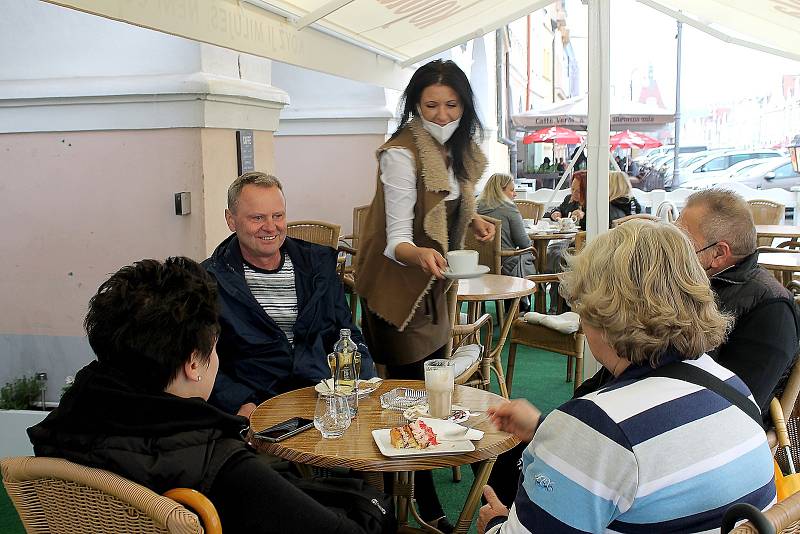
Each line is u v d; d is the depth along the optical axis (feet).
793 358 6.57
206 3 6.70
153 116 11.80
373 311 8.45
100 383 4.24
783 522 3.03
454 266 7.66
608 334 4.05
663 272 3.99
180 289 4.47
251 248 8.31
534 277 13.97
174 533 3.78
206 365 4.62
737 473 3.73
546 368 16.43
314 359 8.29
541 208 27.12
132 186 12.17
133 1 5.57
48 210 12.48
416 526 8.96
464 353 11.48
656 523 3.64
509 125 51.65
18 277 12.78
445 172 8.04
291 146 24.29
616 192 19.97
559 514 3.70
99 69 11.94
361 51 11.68
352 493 5.24
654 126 41.57
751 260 6.70
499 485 7.66
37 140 12.29
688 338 3.95
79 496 4.15
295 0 8.57
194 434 4.27
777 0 10.85
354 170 24.06
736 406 3.89
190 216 12.05
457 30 13.37
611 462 3.63
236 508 4.27
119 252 12.39
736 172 48.60
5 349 13.01
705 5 12.66
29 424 10.82
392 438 5.93
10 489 4.29
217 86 11.77
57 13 11.85
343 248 15.38
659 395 3.80
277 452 6.05
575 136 40.47
